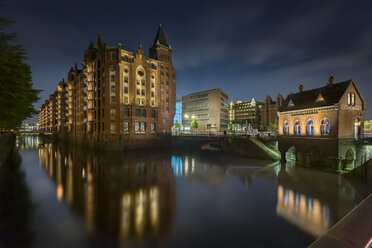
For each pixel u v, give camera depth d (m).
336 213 16.05
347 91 28.25
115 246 11.33
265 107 139.25
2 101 18.09
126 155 43.81
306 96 34.38
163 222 14.22
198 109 124.69
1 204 16.95
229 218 15.07
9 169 30.12
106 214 15.29
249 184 23.59
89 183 23.47
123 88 49.19
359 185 22.80
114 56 48.97
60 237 12.10
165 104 58.28
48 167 31.97
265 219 14.99
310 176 26.75
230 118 164.62
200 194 20.16
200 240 12.14
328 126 29.22
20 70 18.88
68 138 81.25
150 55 61.94
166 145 56.06
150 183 23.81
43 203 17.23
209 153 47.09
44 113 155.88
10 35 12.65
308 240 12.36
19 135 144.75
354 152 28.41
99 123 52.03
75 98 74.69
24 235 12.27
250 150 40.72
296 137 34.34
